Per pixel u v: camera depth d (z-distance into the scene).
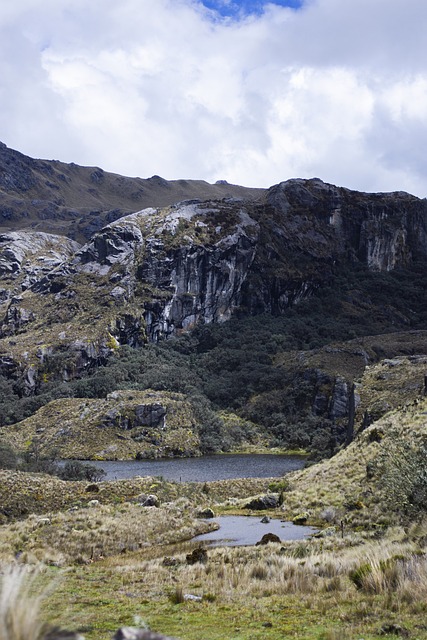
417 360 107.94
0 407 141.50
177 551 28.72
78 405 133.38
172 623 10.20
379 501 35.28
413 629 8.66
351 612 10.13
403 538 21.00
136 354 174.62
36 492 43.72
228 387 154.12
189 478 86.31
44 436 123.00
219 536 34.12
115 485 48.12
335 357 151.50
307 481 49.41
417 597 10.58
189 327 198.75
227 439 128.88
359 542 23.86
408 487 24.31
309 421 133.50
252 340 186.38
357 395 96.69
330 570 15.09
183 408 134.88
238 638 8.71
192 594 13.69
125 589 15.45
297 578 14.27
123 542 31.66
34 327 186.25
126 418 124.81
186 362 176.38
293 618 10.27
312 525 36.06
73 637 4.08
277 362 165.00
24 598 4.36
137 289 194.88
